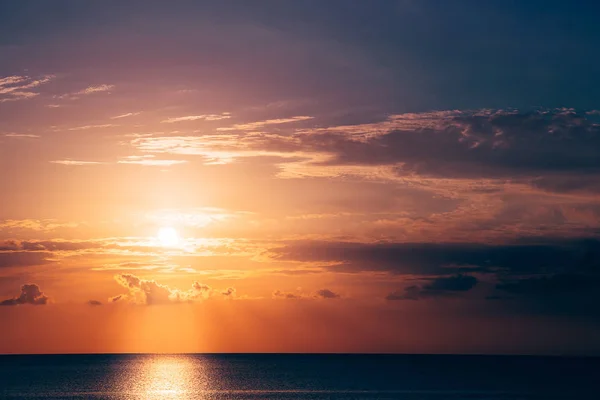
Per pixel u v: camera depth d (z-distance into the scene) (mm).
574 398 115750
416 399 113938
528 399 113500
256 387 140875
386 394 124875
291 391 131375
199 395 124188
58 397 120250
